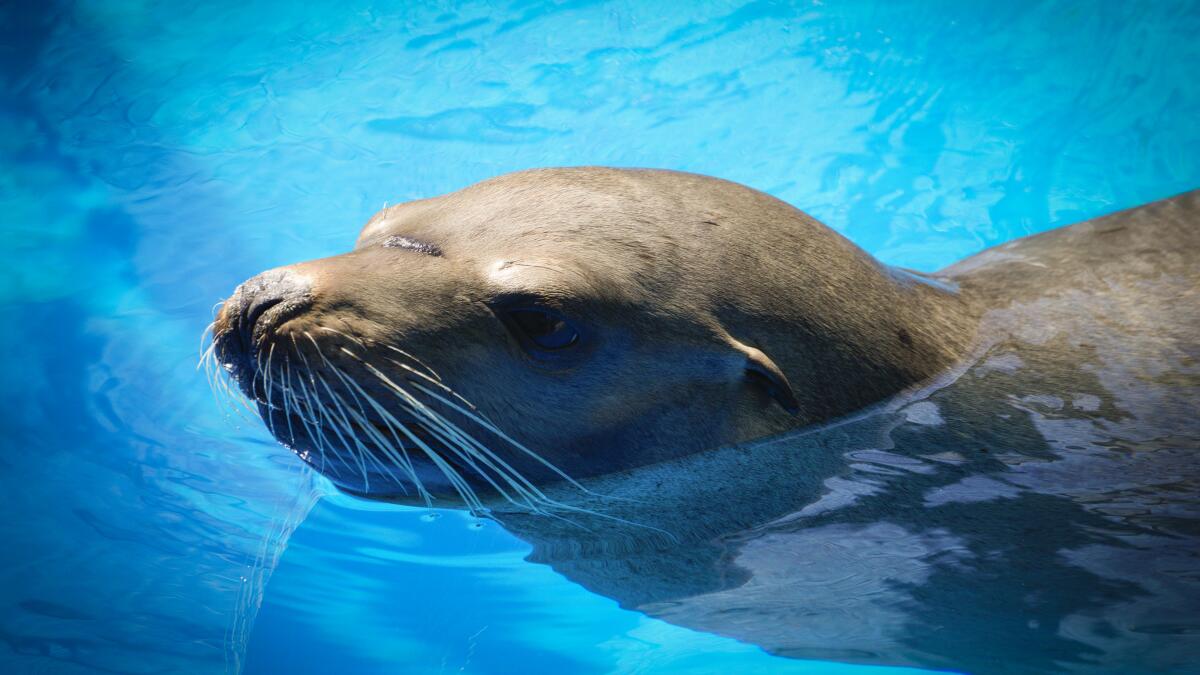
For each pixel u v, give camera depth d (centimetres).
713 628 376
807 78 771
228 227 625
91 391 505
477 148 688
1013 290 467
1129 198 642
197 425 488
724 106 734
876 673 354
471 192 411
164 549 402
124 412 492
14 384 506
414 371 364
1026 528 364
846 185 655
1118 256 482
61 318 559
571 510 397
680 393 385
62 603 368
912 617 362
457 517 420
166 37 839
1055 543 360
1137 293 452
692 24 843
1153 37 802
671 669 359
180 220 635
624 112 727
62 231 631
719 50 805
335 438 386
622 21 850
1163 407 398
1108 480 375
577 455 388
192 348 538
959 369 418
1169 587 347
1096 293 456
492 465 375
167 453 466
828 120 724
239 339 371
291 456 469
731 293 385
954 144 701
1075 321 441
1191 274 459
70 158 703
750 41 818
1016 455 384
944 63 790
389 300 367
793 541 379
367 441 383
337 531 420
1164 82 753
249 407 419
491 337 369
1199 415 394
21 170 693
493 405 376
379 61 798
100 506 427
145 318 558
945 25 834
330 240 604
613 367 377
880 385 405
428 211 407
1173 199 530
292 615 370
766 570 378
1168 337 427
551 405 379
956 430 394
